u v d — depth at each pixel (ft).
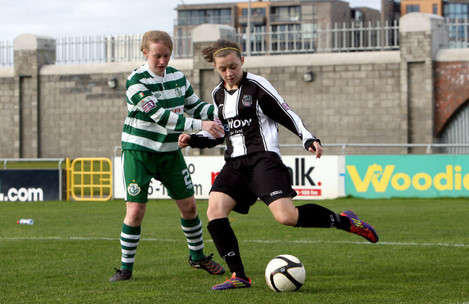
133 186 44.45
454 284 42.06
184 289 41.01
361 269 48.24
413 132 202.80
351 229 41.60
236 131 40.96
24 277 46.55
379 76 205.26
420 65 201.87
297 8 645.92
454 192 112.57
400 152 203.00
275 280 39.52
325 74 210.18
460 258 53.21
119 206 112.78
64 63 239.71
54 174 126.11
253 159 40.57
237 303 36.47
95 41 236.22
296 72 212.84
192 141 42.29
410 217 85.71
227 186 41.11
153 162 44.80
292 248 59.47
